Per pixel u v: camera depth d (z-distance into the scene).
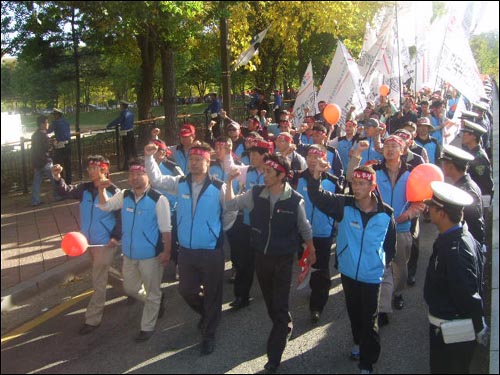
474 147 6.41
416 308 5.55
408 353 4.61
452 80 7.59
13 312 5.62
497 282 4.10
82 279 6.59
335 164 7.12
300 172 5.32
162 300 5.50
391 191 5.64
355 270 4.19
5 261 6.59
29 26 8.40
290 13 6.68
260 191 4.43
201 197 4.63
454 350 3.64
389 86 11.41
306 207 5.19
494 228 4.24
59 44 9.55
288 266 4.36
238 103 24.48
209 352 4.65
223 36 9.85
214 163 6.16
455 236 3.62
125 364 4.53
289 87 29.38
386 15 8.05
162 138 15.13
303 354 4.64
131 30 8.18
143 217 4.81
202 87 41.56
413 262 6.12
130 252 4.86
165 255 4.81
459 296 3.54
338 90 9.39
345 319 5.34
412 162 6.24
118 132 12.52
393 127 10.88
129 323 5.38
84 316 5.55
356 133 8.45
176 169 6.45
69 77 10.82
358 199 4.22
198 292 4.83
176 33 10.43
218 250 4.69
